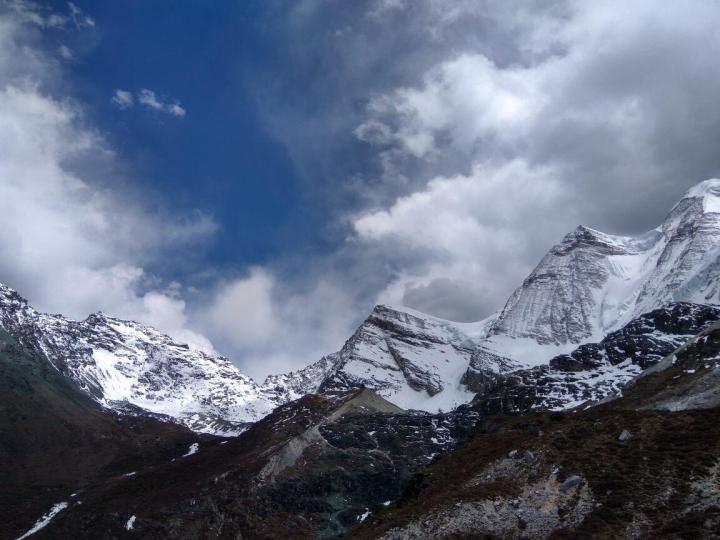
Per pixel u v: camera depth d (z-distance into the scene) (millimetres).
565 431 130625
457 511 117812
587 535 102812
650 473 110125
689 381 161125
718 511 98125
